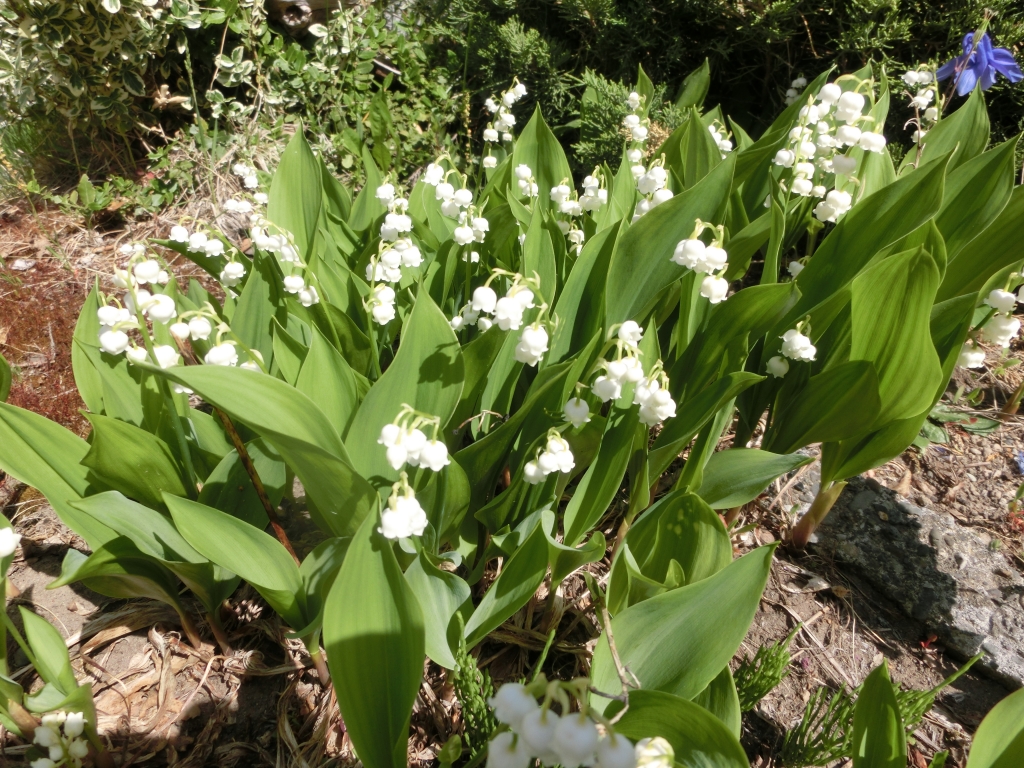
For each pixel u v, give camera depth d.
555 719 0.26
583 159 1.01
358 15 1.33
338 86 1.25
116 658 0.53
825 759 0.43
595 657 0.37
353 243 0.70
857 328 0.49
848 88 0.75
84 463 0.44
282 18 1.35
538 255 0.54
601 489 0.48
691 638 0.37
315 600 0.44
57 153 1.15
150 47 1.05
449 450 0.54
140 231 1.04
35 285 0.92
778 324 0.56
